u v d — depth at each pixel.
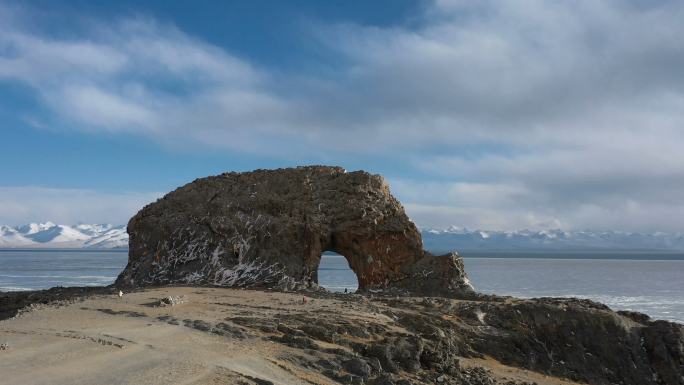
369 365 26.30
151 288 49.91
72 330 27.22
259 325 30.22
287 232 57.25
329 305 39.69
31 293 57.25
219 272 55.22
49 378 18.84
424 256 56.84
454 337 36.66
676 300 93.56
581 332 39.38
